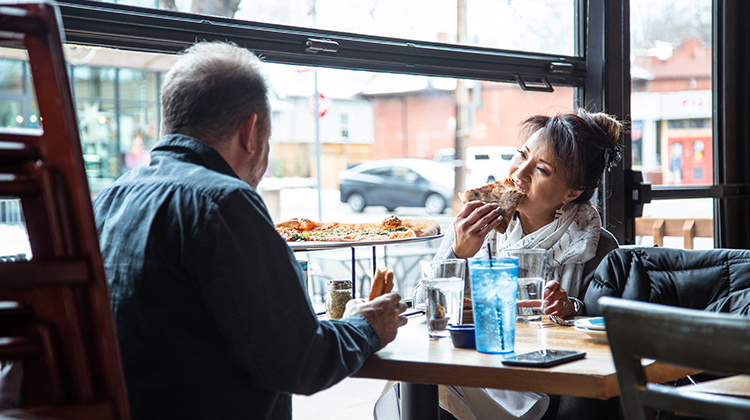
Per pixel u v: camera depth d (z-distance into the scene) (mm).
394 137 13633
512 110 11148
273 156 11055
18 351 669
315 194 11516
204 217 987
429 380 1046
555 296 1408
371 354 1113
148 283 1000
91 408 656
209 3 1772
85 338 677
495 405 1436
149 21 1631
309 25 1941
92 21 1554
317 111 5332
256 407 1034
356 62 2004
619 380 807
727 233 2973
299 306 1011
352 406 3008
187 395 995
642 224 2785
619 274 1519
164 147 1114
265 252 1001
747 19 2949
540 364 983
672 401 767
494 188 1682
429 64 2148
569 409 1487
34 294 696
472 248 1513
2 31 629
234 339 979
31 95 1955
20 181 645
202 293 986
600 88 2521
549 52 2508
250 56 1170
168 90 1124
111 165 4137
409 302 1812
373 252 1449
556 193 1702
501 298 1084
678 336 737
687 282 1472
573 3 2596
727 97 2943
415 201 11703
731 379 1008
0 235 1667
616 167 2574
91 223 659
